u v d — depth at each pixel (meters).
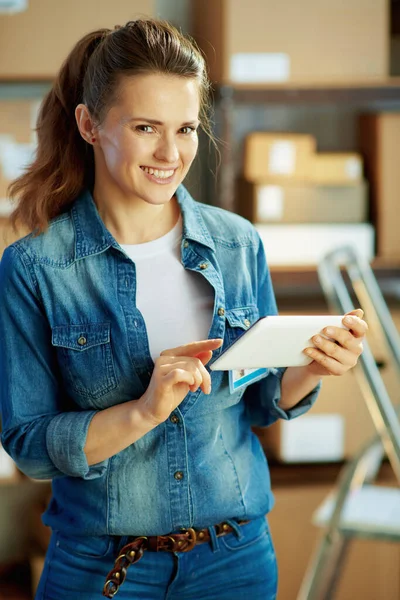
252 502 1.86
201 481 1.80
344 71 3.49
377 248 3.65
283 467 3.67
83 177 1.87
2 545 4.03
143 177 1.68
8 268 1.77
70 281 1.77
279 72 3.45
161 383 1.60
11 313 1.76
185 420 1.78
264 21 3.41
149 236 1.84
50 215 1.86
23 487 4.02
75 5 3.32
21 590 3.79
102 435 1.69
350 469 2.85
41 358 1.78
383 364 3.53
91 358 1.76
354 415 3.61
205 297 1.83
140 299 1.79
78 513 1.81
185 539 1.79
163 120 1.64
